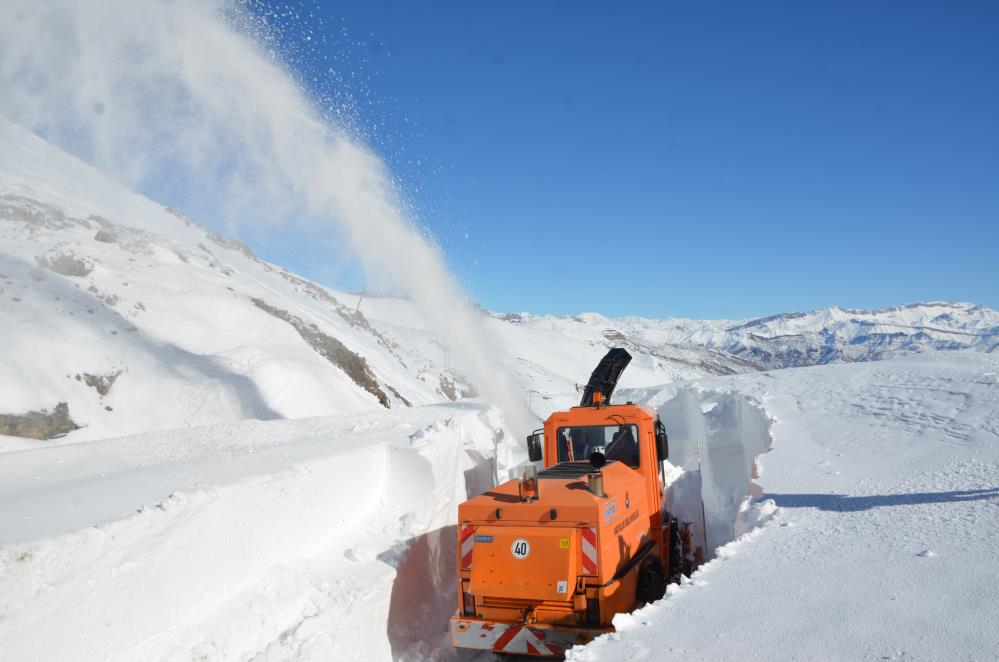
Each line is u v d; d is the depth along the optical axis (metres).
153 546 4.86
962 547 5.19
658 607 4.68
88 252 19.03
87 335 14.79
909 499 6.76
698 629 4.23
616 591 5.83
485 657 6.86
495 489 6.58
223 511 5.59
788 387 15.34
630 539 6.42
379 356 33.34
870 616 4.10
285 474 6.51
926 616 4.00
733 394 15.57
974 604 4.11
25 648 3.92
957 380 12.86
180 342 16.70
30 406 12.08
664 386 19.23
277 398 15.98
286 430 9.89
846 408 12.34
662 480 7.85
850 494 7.22
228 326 18.80
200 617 4.94
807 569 5.08
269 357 17.19
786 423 11.98
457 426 9.74
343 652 5.54
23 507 5.19
